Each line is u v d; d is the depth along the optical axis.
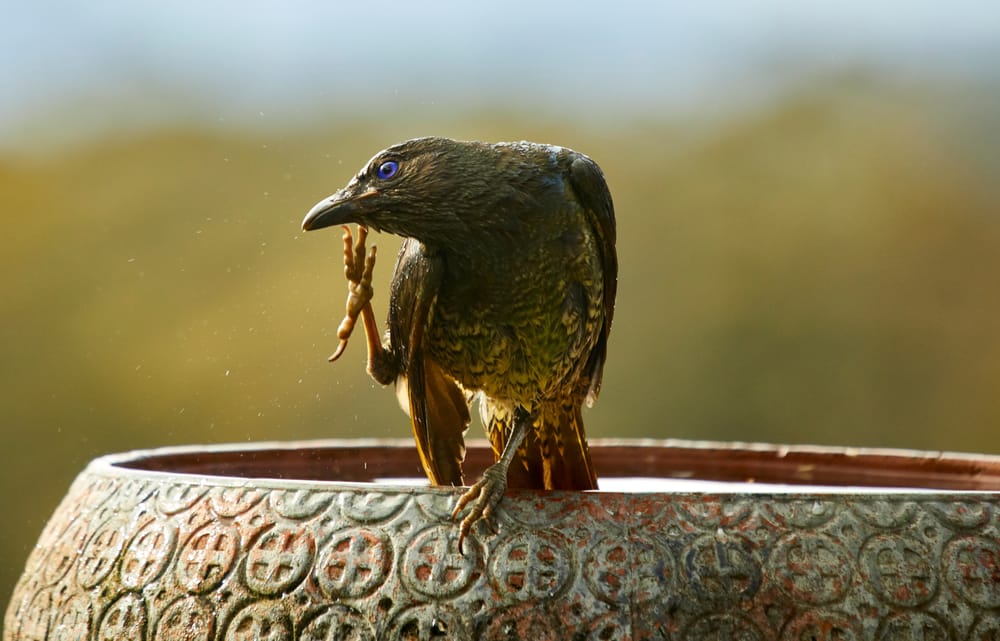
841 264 23.47
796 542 5.20
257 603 5.29
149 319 20.09
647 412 21.61
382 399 17.33
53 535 6.08
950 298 23.75
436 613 5.16
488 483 5.37
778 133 25.44
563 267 7.35
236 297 19.39
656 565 5.16
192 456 7.74
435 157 7.12
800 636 5.08
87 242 21.39
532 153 7.35
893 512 5.32
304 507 5.42
